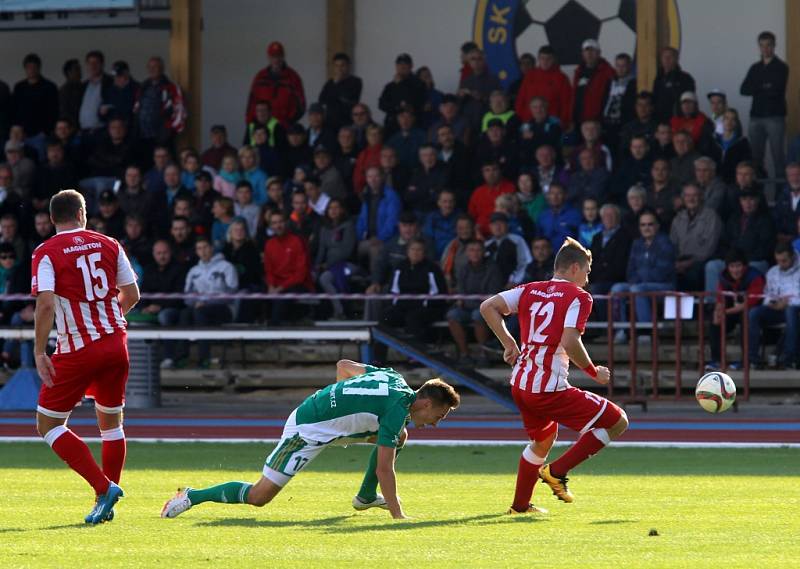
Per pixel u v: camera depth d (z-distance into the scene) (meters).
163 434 34.22
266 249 44.72
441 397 18.62
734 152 45.34
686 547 16.31
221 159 50.34
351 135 48.12
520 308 19.58
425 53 55.00
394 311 43.19
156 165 48.66
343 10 54.97
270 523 18.70
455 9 54.69
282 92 50.81
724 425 35.62
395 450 18.80
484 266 42.66
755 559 15.34
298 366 46.09
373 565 14.84
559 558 15.38
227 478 25.12
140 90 50.34
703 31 52.38
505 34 54.16
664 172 43.84
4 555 15.59
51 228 46.06
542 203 44.84
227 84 56.56
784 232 43.69
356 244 45.88
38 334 18.48
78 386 18.80
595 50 48.25
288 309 44.28
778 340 43.03
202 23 55.91
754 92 47.75
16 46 56.94
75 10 48.66
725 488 23.53
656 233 41.69
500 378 42.06
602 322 42.19
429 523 18.72
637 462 28.22
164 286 44.47
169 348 45.16
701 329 38.28
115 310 19.14
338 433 18.61
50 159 49.00
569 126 48.72
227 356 46.62
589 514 19.91
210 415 38.94
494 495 22.59
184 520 19.02
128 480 24.77
